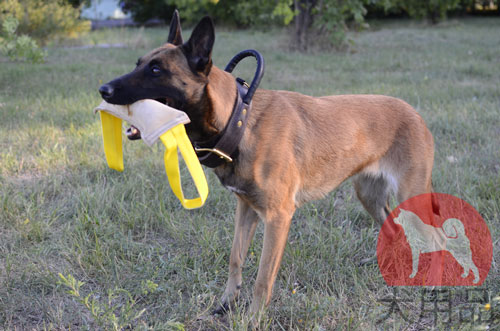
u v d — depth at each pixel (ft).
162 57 7.66
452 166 15.47
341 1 44.86
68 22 52.08
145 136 7.28
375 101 10.43
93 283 9.90
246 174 8.39
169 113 7.23
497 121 20.18
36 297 9.20
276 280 10.18
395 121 10.34
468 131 18.54
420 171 10.28
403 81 29.37
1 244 10.98
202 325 8.82
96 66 35.17
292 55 43.29
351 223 12.74
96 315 7.93
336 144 9.53
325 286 9.85
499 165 15.65
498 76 30.76
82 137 17.90
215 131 8.08
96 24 79.20
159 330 7.84
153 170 15.19
